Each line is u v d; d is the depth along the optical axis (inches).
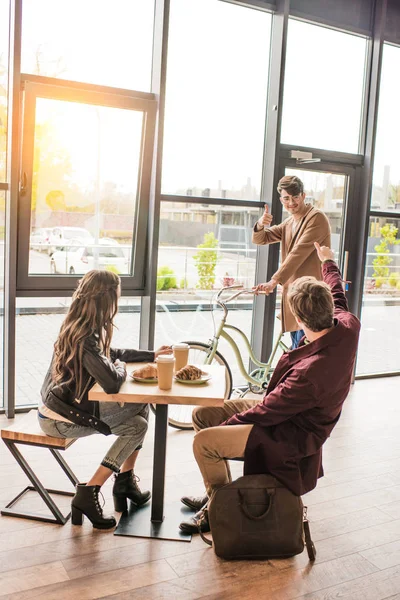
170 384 97.5
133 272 170.1
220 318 187.9
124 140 159.5
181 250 177.0
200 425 107.7
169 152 170.7
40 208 153.0
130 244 168.7
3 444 138.3
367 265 212.8
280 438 92.7
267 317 190.9
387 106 208.1
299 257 153.3
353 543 103.0
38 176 150.3
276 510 94.2
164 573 91.3
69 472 115.6
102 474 102.4
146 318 172.4
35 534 100.7
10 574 88.9
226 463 99.0
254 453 94.2
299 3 183.9
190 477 125.5
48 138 149.3
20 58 141.5
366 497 121.2
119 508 109.0
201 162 176.2
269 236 168.7
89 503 102.3
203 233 179.9
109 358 102.1
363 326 216.1
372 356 220.2
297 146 189.9
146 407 109.4
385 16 198.4
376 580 92.4
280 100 180.4
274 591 88.1
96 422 99.6
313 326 92.0
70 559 93.7
